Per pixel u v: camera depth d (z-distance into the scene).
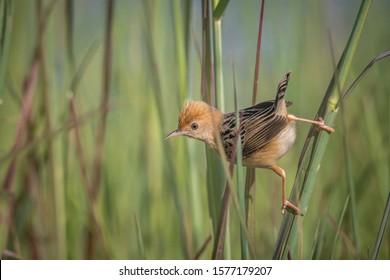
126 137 12.58
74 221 10.91
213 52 7.94
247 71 13.97
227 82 14.65
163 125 9.70
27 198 10.10
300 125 12.39
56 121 10.15
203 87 8.55
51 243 10.20
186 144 9.59
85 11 15.71
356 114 11.72
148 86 11.18
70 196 10.80
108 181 11.38
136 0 13.18
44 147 10.02
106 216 11.23
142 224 11.40
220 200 8.15
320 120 7.25
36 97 10.20
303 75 13.51
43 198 10.27
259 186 12.23
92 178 10.77
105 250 10.19
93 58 14.82
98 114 11.06
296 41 12.91
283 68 12.56
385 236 10.79
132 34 13.09
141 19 11.14
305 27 12.87
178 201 9.84
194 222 9.70
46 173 10.33
